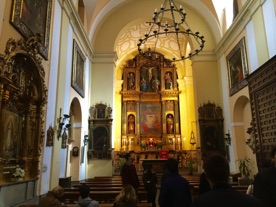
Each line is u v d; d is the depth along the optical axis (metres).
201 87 16.23
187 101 22.55
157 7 17.16
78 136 13.65
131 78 23.80
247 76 10.88
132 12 17.14
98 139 15.14
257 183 2.56
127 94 23.17
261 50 10.64
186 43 22.14
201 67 16.52
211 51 16.61
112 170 14.96
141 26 20.58
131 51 23.95
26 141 7.50
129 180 6.11
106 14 16.78
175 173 3.51
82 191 3.64
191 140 21.06
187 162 18.97
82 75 14.12
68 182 10.16
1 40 6.02
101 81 16.19
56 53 9.88
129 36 22.00
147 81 24.02
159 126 22.70
